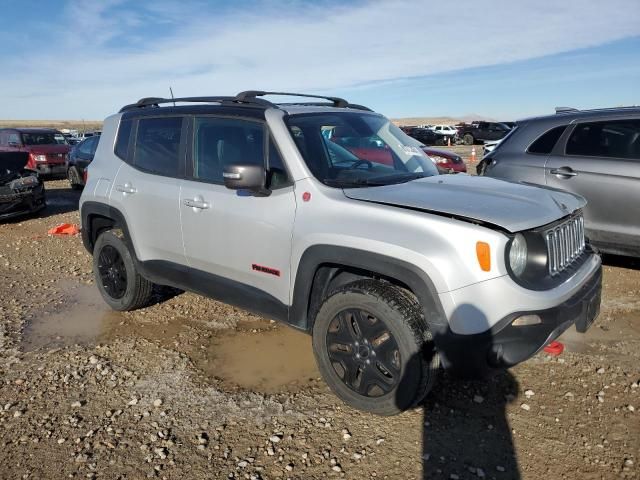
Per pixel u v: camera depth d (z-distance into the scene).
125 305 5.00
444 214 3.02
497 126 36.25
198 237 4.09
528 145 6.05
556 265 3.21
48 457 2.99
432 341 3.06
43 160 16.02
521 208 3.12
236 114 3.93
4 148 16.31
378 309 3.10
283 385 3.74
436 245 2.91
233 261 3.89
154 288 5.47
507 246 2.87
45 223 9.94
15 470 2.88
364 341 3.24
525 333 2.89
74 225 9.52
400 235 3.01
